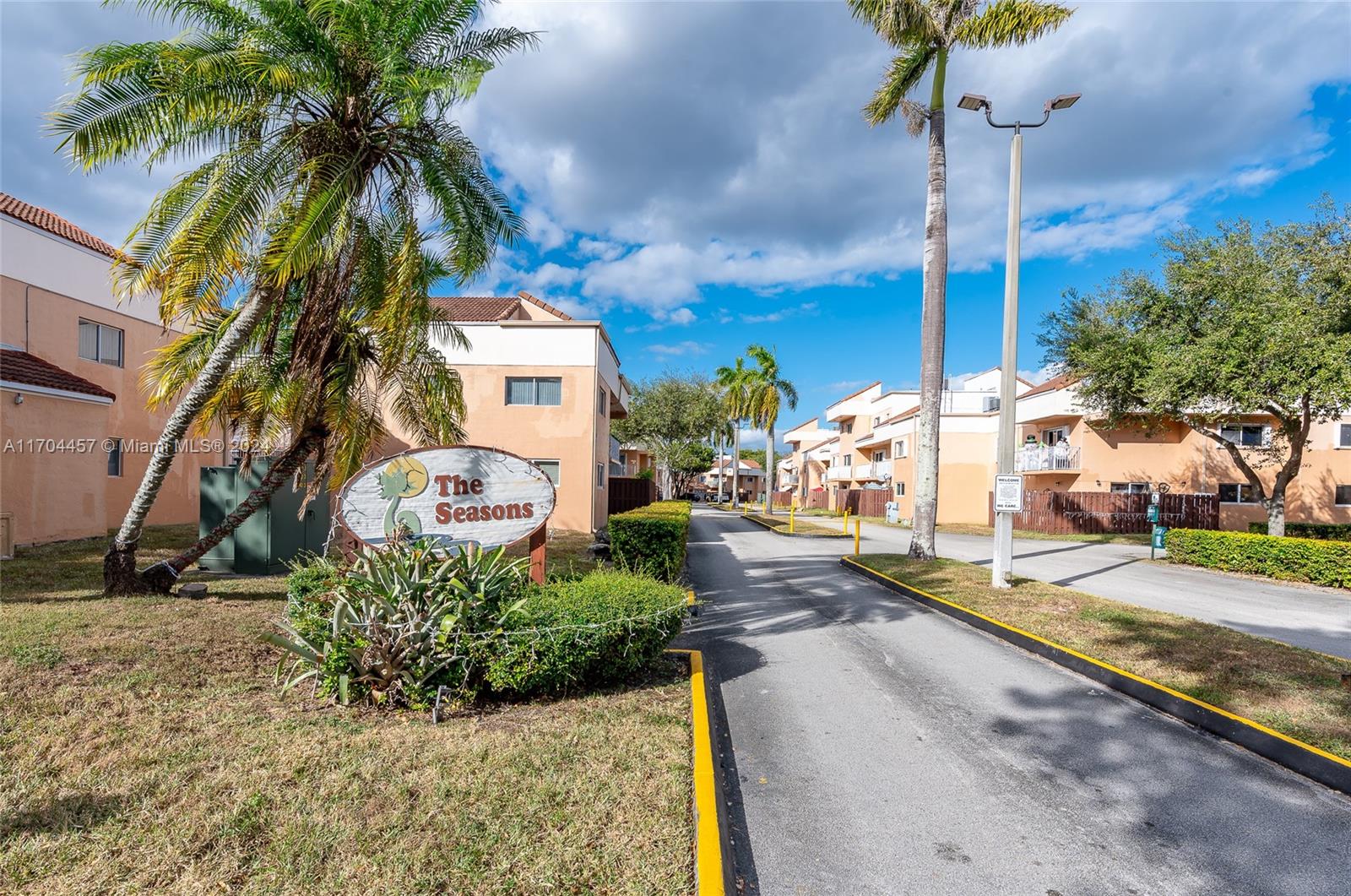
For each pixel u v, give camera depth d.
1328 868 3.36
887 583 12.03
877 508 41.12
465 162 8.90
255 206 7.57
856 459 50.00
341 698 4.89
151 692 5.15
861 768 4.43
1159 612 9.04
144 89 7.15
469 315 24.25
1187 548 16.14
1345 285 14.64
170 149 7.60
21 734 4.29
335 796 3.59
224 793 3.61
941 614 9.51
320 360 8.82
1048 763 4.56
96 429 15.12
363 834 3.23
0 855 2.99
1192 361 15.95
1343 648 7.76
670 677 6.01
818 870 3.28
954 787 4.18
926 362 14.62
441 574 5.23
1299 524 20.59
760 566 15.17
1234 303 16.06
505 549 6.32
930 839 3.57
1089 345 20.97
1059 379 28.58
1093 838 3.61
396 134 8.27
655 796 3.68
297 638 5.14
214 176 7.63
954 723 5.30
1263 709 5.27
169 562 8.98
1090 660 6.65
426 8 7.71
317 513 11.45
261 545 11.01
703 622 8.86
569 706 5.11
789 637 8.06
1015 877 3.24
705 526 31.81
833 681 6.33
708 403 45.62
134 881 2.85
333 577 5.99
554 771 3.94
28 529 13.32
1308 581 13.27
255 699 5.09
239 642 6.63
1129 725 5.31
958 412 36.19
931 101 14.33
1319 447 25.83
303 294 8.97
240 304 8.94
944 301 14.53
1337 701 5.46
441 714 4.82
